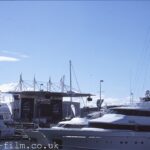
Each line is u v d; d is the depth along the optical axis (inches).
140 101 1419.8
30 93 4271.7
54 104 4330.7
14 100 4382.4
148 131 1261.1
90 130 1274.6
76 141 1301.7
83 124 1409.9
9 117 2706.7
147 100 1438.2
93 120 1317.7
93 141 1273.4
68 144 1320.1
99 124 1293.1
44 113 4279.0
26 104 4296.3
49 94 4271.7
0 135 2014.0
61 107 4347.9
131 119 1270.9
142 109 1288.1
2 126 2053.4
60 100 4355.3
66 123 1437.0
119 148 1251.8
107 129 1268.5
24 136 1761.8
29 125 2640.3
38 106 4256.9
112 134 1252.5
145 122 1266.0
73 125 1417.3
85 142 1285.7
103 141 1261.1
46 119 3956.7
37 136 1396.4
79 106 4293.8
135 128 1258.0
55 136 1343.5
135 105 1344.7
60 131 1327.5
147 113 1286.9
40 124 2768.2
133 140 1249.4
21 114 4261.8
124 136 1248.2
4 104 2869.1
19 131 2165.4
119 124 1263.5
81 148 1293.1
